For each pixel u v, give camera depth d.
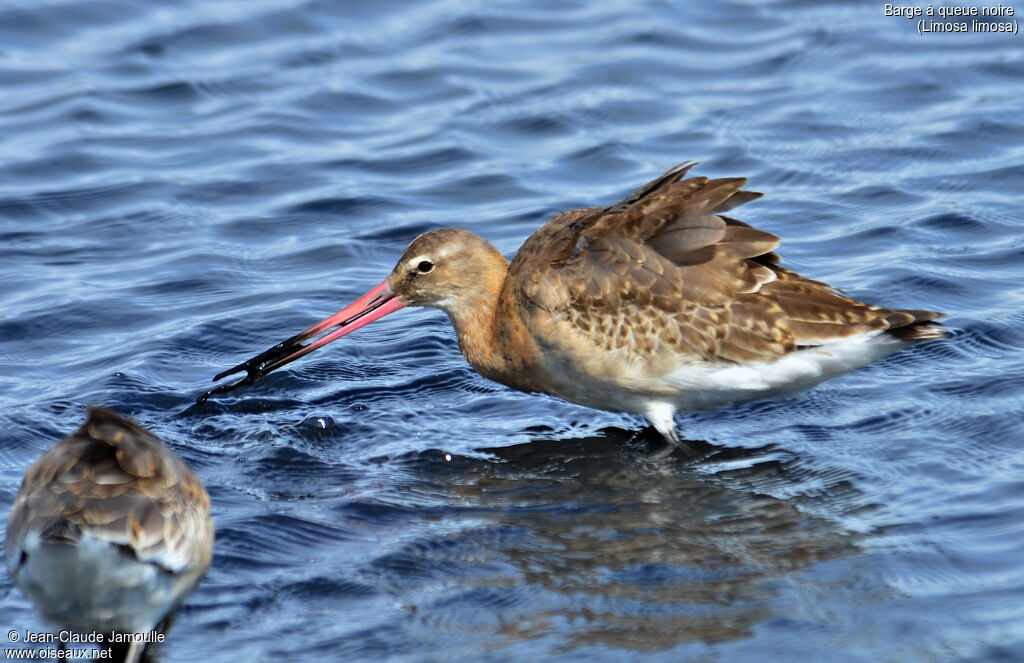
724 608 10.16
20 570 9.16
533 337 13.70
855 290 16.27
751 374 13.26
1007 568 10.48
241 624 10.15
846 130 21.14
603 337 13.35
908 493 11.98
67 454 9.65
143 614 9.43
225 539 11.37
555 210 19.06
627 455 13.31
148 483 9.53
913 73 22.89
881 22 24.98
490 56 24.34
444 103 22.73
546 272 13.59
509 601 10.40
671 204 13.41
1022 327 15.20
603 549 11.25
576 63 23.91
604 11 26.02
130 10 25.80
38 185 19.97
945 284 16.34
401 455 13.30
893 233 17.89
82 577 9.09
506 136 21.61
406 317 16.86
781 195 19.25
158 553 9.24
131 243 18.41
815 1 26.14
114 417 10.10
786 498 12.12
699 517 11.81
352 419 14.09
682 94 22.67
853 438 13.31
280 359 14.48
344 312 14.62
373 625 10.10
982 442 12.86
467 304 14.33
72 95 22.72
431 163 20.80
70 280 17.23
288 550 11.28
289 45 24.77
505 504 12.20
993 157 20.03
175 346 15.55
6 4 25.47
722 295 13.18
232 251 18.22
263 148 21.28
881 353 13.27
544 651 9.66
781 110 21.92
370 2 26.25
